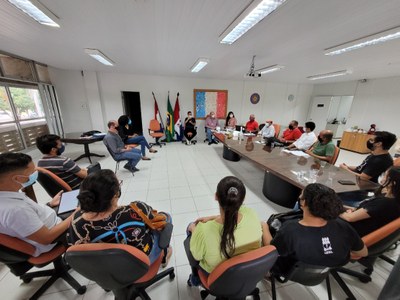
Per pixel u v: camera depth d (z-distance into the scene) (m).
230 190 0.85
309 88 7.59
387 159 1.85
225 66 4.44
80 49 3.23
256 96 7.04
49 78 4.82
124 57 3.74
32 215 0.98
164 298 1.25
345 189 1.66
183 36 2.56
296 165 2.27
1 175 0.92
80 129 5.60
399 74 4.93
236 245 0.86
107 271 0.75
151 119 6.21
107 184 0.80
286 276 1.04
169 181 3.15
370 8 1.77
